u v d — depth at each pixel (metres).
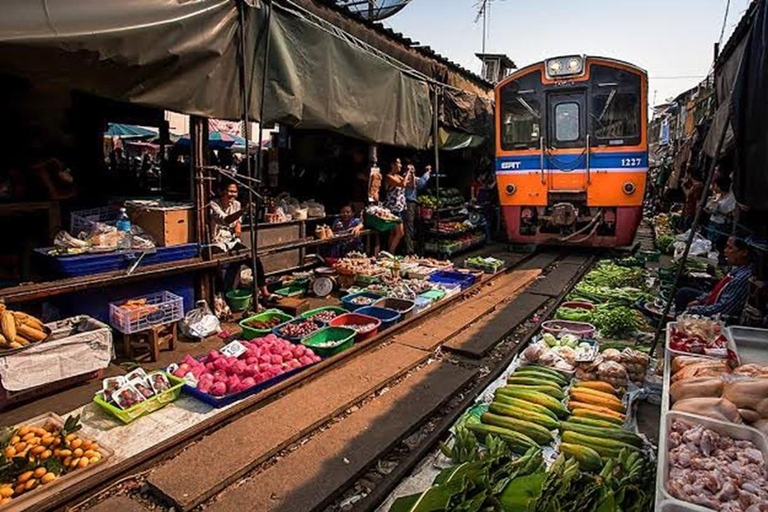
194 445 3.13
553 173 9.33
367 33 7.02
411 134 8.28
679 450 2.20
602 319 5.38
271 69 5.37
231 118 5.07
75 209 6.05
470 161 12.52
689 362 3.02
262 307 6.09
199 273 5.34
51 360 3.66
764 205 3.53
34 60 3.50
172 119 18.16
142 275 4.59
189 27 4.40
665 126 27.23
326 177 9.46
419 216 9.73
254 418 3.46
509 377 3.94
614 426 3.16
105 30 3.74
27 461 2.67
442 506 2.25
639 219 8.98
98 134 7.24
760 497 1.92
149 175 11.09
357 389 3.94
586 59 8.98
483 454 2.85
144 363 4.41
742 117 3.79
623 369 3.83
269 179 9.25
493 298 6.86
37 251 4.52
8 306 4.20
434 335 5.25
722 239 8.12
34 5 3.40
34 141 5.93
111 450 2.96
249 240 6.30
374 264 7.47
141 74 4.17
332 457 3.07
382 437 3.31
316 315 5.38
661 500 1.90
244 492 2.74
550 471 2.57
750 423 2.43
